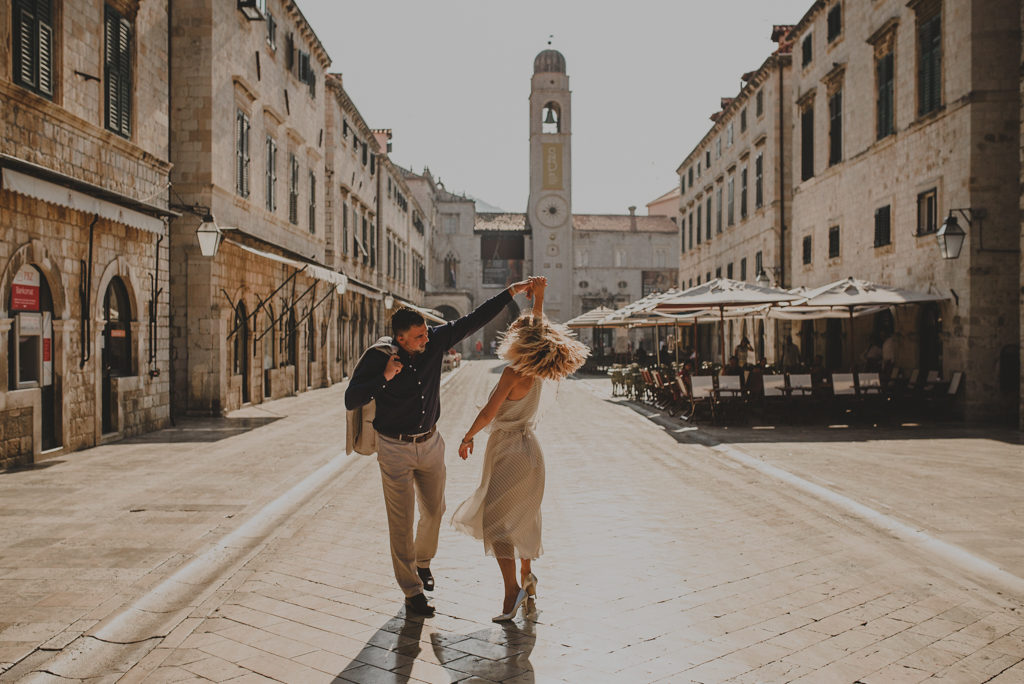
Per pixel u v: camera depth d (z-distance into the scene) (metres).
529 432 4.91
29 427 10.67
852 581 5.46
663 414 18.62
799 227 26.95
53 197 10.07
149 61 14.76
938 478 9.29
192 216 17.11
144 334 14.40
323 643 4.37
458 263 75.31
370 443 4.93
